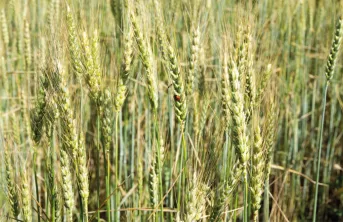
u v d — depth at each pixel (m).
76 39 0.70
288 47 1.21
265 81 0.72
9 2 1.26
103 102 0.71
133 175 0.92
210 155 0.69
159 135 0.73
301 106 1.22
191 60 0.76
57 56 0.68
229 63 0.64
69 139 0.66
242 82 0.69
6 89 1.02
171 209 0.79
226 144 0.74
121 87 0.70
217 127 0.72
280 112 1.12
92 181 1.01
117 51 0.86
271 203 1.06
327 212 1.15
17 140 0.85
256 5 0.79
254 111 0.69
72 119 0.66
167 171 0.90
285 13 1.28
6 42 1.13
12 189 0.70
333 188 1.20
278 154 1.12
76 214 0.87
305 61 1.22
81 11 0.73
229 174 0.68
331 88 1.26
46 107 0.70
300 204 1.10
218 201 0.68
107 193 0.72
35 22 1.22
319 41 1.29
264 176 0.73
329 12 1.26
